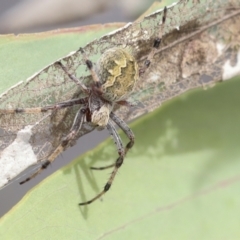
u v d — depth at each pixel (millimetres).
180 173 150
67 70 144
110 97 149
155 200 148
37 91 144
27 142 144
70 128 147
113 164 147
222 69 150
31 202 141
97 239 144
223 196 150
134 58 148
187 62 150
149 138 149
